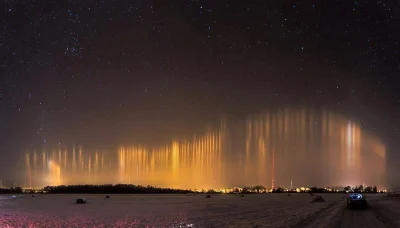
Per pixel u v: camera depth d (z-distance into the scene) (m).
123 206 52.31
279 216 31.95
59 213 40.25
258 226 24.44
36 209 47.53
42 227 27.41
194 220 29.89
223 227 24.41
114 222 29.67
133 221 30.19
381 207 40.44
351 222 25.30
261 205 51.75
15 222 31.03
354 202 39.19
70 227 27.08
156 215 35.66
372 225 23.30
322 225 23.83
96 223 29.28
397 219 27.08
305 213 34.75
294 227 23.22
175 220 30.25
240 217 31.86
